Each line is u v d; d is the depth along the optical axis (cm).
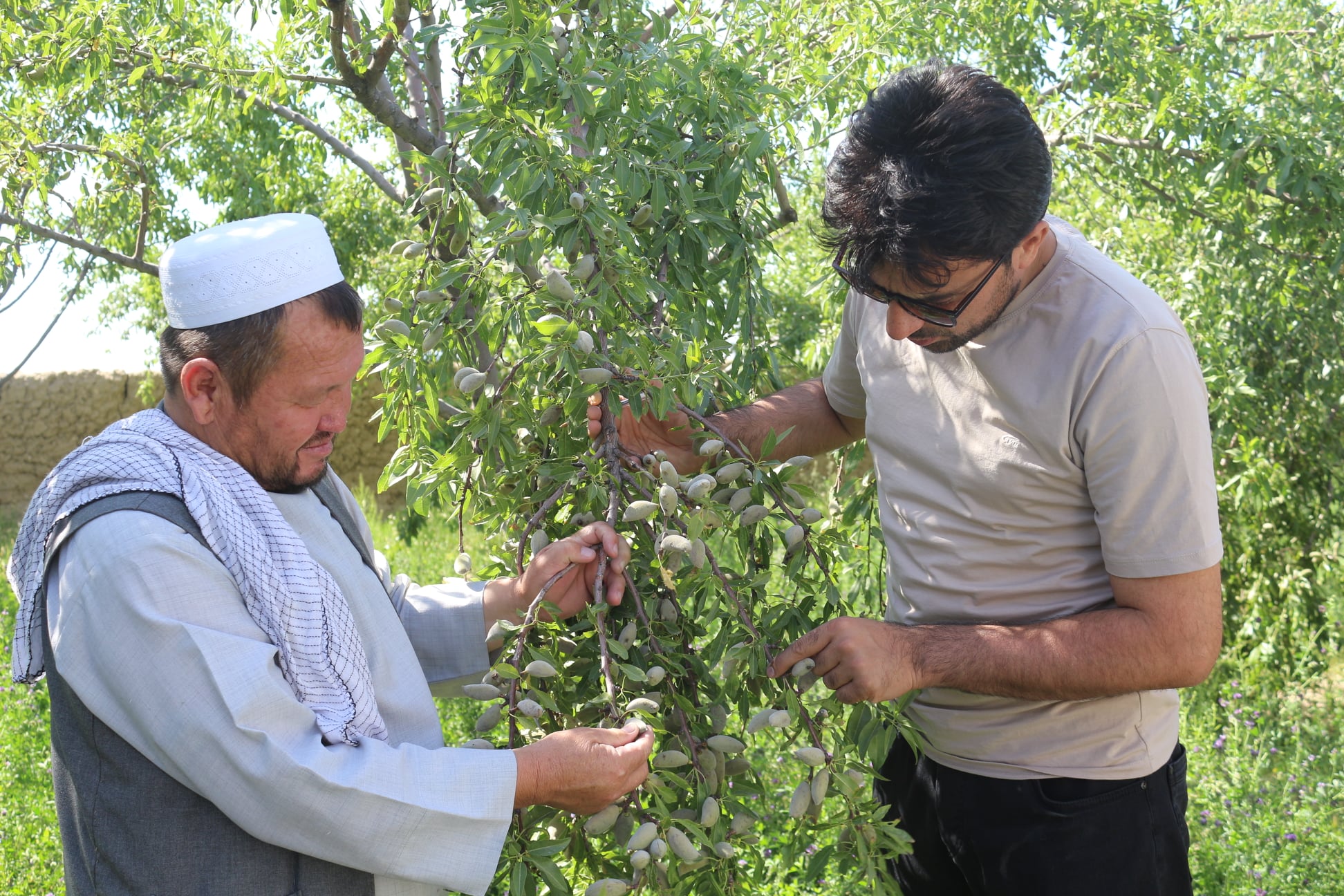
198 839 125
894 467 180
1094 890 164
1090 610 162
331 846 123
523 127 183
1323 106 400
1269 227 411
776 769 379
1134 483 148
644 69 199
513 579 168
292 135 545
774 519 178
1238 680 502
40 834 337
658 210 193
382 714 145
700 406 175
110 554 122
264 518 133
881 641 154
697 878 151
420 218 195
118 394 1363
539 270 188
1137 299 151
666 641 166
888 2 347
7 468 1334
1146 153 445
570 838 147
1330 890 327
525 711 146
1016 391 157
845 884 282
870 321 183
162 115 551
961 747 172
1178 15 457
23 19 362
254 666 122
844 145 145
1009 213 136
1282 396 452
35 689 446
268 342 129
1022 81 488
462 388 173
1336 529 500
